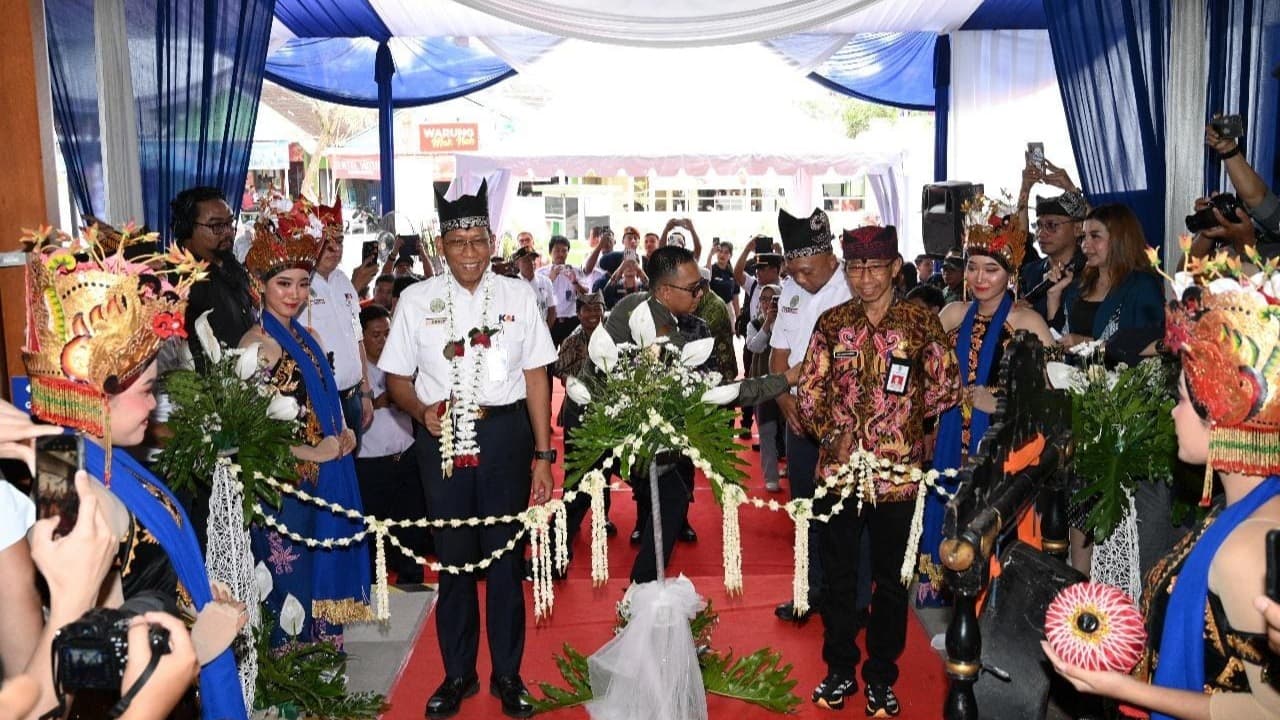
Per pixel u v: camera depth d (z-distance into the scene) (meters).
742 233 17.53
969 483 1.98
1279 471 1.54
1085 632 1.68
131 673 1.28
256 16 6.21
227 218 3.98
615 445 3.22
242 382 3.26
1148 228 5.95
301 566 3.69
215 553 3.19
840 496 3.59
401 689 3.95
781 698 3.71
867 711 3.67
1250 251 1.64
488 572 3.73
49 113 3.42
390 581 5.19
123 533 1.72
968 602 1.92
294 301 3.66
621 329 4.21
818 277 4.39
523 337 3.71
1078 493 3.16
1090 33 6.43
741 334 9.93
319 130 14.88
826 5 7.35
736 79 12.34
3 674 1.53
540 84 13.12
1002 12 9.68
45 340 1.67
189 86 5.53
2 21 3.27
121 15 4.91
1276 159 5.02
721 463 3.21
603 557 3.28
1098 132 6.45
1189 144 5.76
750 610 4.76
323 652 3.74
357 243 13.00
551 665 4.17
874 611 3.61
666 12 7.43
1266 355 1.51
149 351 1.74
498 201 12.83
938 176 10.51
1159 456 3.05
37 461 1.41
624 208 17.75
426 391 3.68
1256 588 1.51
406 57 10.67
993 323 3.86
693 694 3.44
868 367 3.51
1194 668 1.61
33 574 1.56
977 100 10.41
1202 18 5.70
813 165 12.34
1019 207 3.97
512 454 3.68
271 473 3.30
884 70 10.86
